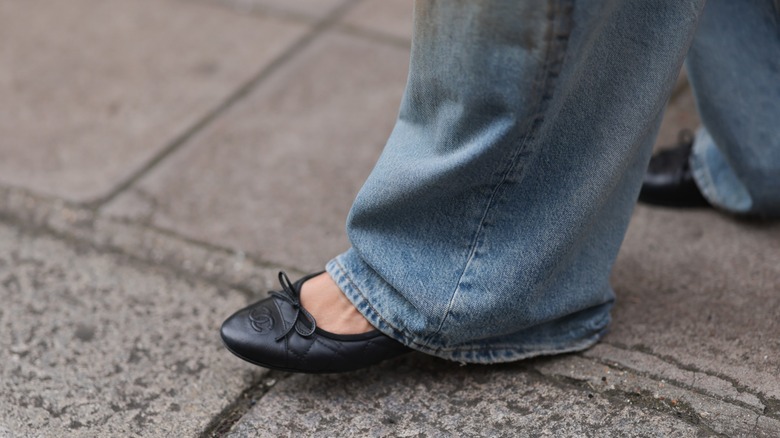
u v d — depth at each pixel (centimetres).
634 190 194
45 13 361
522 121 159
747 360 198
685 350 202
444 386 199
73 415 197
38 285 237
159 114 303
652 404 190
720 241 234
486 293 179
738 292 217
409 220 181
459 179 169
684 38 168
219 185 269
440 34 159
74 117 301
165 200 264
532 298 183
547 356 204
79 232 255
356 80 316
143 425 195
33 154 285
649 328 209
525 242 176
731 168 226
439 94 166
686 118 285
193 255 244
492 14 150
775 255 227
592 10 150
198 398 201
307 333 192
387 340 193
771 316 209
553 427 187
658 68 168
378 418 192
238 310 216
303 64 326
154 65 328
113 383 206
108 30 349
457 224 177
